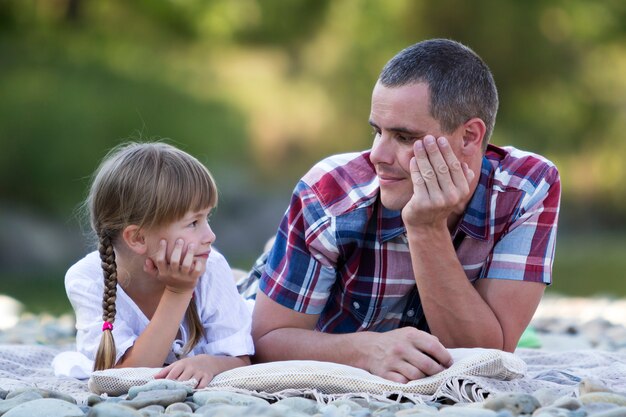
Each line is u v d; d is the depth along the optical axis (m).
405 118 5.65
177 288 5.95
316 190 6.20
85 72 32.06
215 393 5.08
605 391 5.09
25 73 30.94
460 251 6.10
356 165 6.27
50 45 33.03
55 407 4.75
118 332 6.08
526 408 4.71
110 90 31.70
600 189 38.56
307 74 35.97
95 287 6.25
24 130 29.12
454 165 5.61
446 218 5.75
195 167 6.02
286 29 36.31
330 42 35.69
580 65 36.81
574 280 26.67
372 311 6.27
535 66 36.00
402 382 5.49
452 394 5.30
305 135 35.28
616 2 37.03
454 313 5.87
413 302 6.29
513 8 35.19
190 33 37.09
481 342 5.93
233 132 33.38
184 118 32.41
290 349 6.06
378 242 6.11
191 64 35.47
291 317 6.22
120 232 6.02
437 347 5.52
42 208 29.19
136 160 6.00
